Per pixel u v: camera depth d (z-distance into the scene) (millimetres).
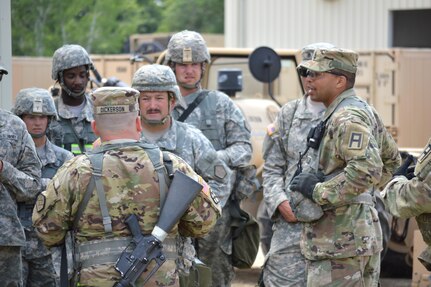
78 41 32344
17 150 7277
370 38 22672
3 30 9141
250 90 14578
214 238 8547
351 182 6867
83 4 29078
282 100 14781
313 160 7191
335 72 7105
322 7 22922
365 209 7113
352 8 22797
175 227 5758
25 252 7992
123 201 5613
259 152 12383
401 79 18594
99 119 5750
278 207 7992
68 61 8797
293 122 8055
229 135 8680
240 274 11953
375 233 7172
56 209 5660
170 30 53750
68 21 29859
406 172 7262
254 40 23453
